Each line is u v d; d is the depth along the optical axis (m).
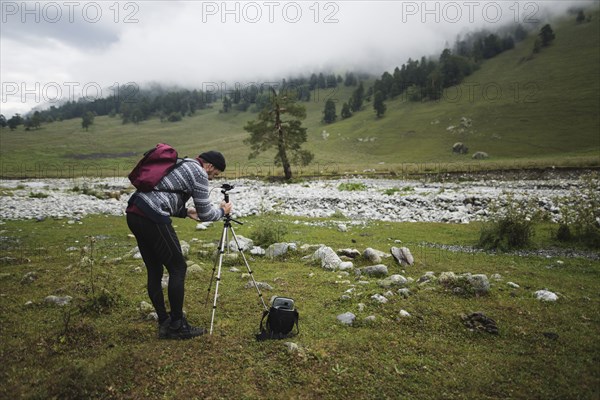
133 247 12.05
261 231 12.90
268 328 5.30
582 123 120.75
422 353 4.97
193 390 4.05
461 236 14.67
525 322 5.95
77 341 5.02
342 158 117.56
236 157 122.75
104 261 9.57
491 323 5.68
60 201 25.95
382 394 4.08
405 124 157.62
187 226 16.41
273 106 56.81
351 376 4.38
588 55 182.75
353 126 173.88
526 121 131.62
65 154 153.00
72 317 5.82
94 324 5.56
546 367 4.62
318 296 7.03
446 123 147.38
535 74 181.25
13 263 9.73
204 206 5.03
